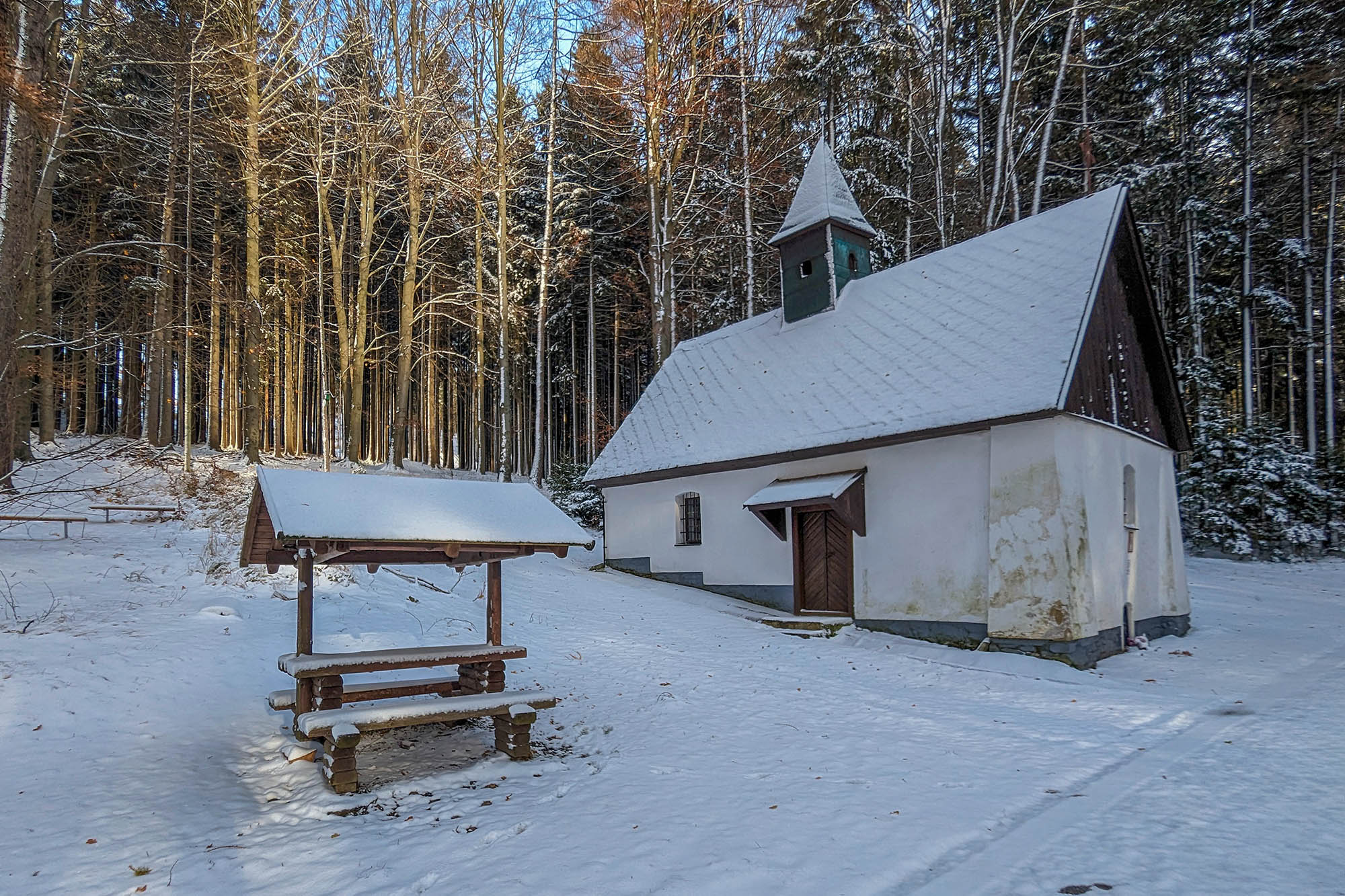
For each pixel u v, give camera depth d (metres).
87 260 18.78
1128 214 14.88
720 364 21.67
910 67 28.73
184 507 19.66
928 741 7.90
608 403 48.06
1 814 5.56
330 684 7.34
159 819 5.70
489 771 7.02
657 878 4.55
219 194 28.48
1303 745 7.31
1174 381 15.76
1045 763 7.02
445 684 8.30
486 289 33.84
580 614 15.09
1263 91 28.62
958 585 13.41
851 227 19.70
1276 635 14.26
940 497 13.82
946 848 4.96
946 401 13.82
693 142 30.02
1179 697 9.70
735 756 7.44
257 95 25.08
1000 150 24.47
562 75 33.16
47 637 8.74
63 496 19.08
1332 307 32.25
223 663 8.93
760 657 12.63
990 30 28.86
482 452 41.69
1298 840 5.00
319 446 42.97
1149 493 15.11
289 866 4.95
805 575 16.59
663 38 27.05
